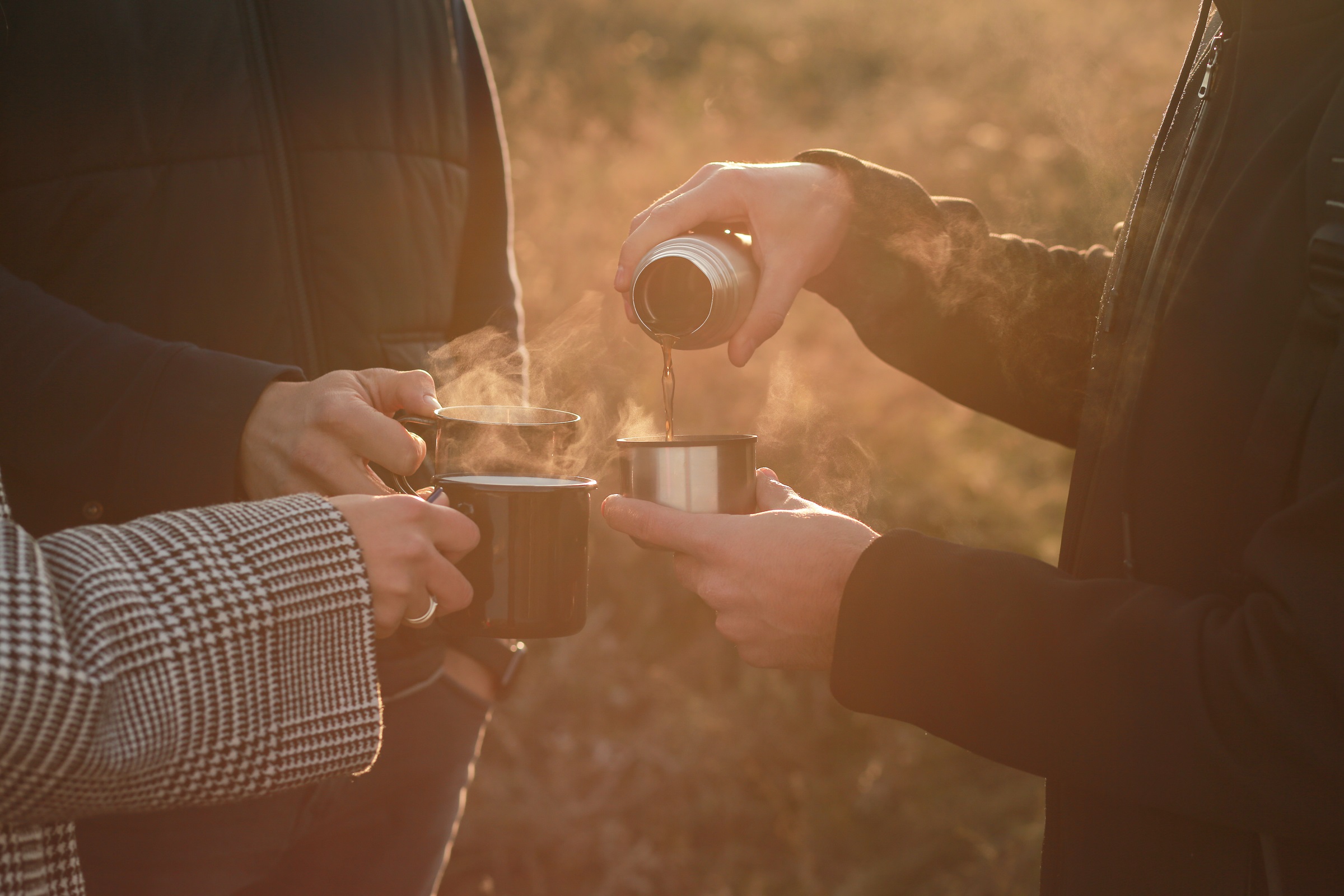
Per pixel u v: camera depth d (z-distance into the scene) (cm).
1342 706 76
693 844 194
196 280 108
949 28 468
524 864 188
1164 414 85
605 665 217
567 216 307
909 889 182
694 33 480
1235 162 85
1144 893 85
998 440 273
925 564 85
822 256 102
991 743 83
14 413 98
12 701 74
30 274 107
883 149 363
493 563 92
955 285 106
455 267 124
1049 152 344
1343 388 78
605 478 234
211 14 108
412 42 117
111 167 106
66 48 104
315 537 84
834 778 202
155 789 79
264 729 81
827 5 502
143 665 78
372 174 114
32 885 81
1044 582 83
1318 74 83
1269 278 82
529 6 446
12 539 78
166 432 97
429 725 121
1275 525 78
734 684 221
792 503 94
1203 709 78
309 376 112
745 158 357
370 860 119
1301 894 80
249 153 109
